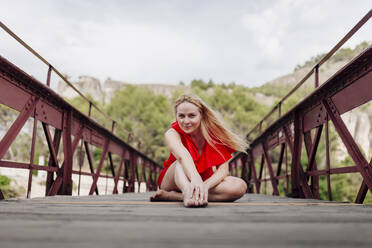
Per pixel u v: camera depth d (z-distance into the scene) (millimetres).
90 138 5871
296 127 4477
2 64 2850
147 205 1932
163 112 52750
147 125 49594
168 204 2016
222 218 1191
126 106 51812
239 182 2199
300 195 4227
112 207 1762
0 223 1014
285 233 836
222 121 2242
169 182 2359
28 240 726
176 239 747
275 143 6016
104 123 48062
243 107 57031
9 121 23406
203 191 1779
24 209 1564
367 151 50344
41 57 3543
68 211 1469
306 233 836
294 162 4414
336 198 25594
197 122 2098
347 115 52906
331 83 3215
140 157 11891
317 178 4086
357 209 1707
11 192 24438
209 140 2201
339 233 835
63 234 808
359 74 2691
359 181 25625
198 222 1072
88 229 895
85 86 101938
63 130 4441
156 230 883
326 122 3498
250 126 49219
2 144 2945
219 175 2150
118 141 8242
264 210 1583
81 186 28609
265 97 98500
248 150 9133
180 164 2039
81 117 5184
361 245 677
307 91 40625
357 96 2762
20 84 3234
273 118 44531
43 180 29391
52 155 4078
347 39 2803
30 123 28094
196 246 666
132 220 1123
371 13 2303
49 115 4016
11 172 26000
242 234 819
